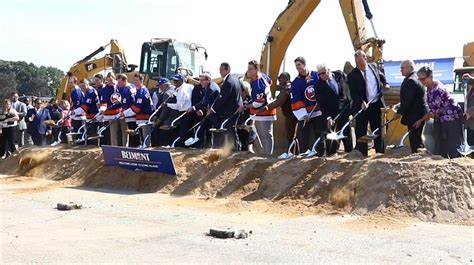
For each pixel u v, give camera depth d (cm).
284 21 1619
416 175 823
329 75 999
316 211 864
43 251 647
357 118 989
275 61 1645
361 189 853
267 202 939
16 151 1534
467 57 1536
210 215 864
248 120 1136
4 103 1730
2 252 642
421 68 927
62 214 877
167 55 1906
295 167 975
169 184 1108
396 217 788
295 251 639
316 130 1035
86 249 657
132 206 949
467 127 955
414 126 933
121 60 2086
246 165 1047
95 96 1485
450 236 691
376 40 1512
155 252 642
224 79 1150
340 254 622
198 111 1180
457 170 809
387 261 592
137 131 1293
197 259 610
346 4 1553
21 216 862
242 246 666
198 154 1145
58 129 1773
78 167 1318
